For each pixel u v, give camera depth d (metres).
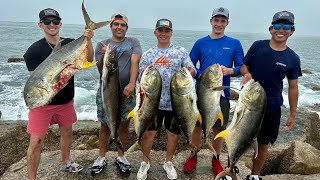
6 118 11.16
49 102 4.09
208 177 5.00
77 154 5.75
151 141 4.82
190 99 4.16
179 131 4.80
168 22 4.54
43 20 4.30
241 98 3.92
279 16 4.26
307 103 15.06
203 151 5.95
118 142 4.50
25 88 3.88
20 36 59.81
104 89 4.23
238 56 4.83
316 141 8.20
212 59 4.81
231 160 4.02
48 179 4.86
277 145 6.81
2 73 20.23
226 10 4.77
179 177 4.99
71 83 4.66
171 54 4.61
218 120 4.85
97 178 4.91
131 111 4.43
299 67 4.51
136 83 4.89
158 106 4.41
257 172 4.84
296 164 6.04
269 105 4.51
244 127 3.91
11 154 6.61
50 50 4.40
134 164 5.41
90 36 4.11
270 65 4.41
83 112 11.91
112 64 4.19
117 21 4.62
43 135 4.50
